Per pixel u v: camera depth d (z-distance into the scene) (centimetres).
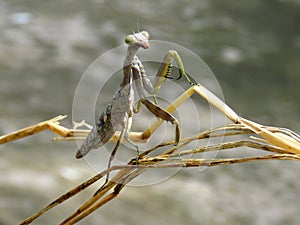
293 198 102
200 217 92
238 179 106
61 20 167
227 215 95
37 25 163
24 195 90
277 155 38
